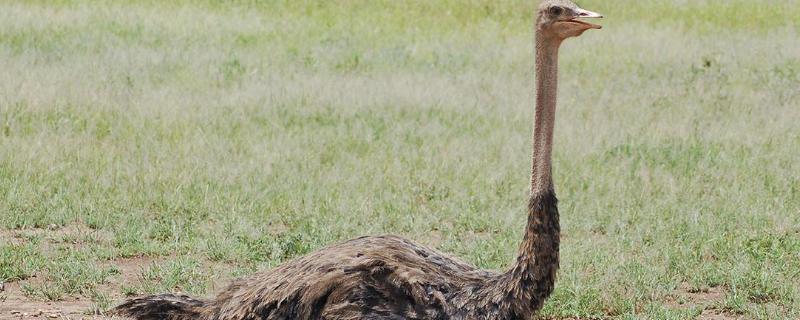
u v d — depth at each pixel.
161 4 56.41
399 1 59.69
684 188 28.70
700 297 21.81
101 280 21.56
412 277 15.12
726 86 42.56
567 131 34.62
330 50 48.31
